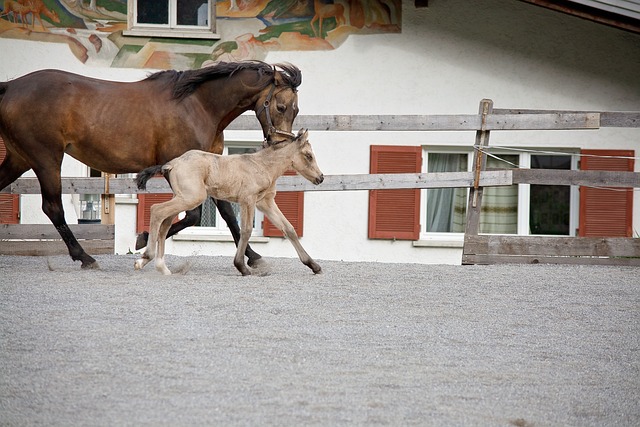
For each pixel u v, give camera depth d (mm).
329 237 22562
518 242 16719
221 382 8078
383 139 22500
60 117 13602
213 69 13992
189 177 13078
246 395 7742
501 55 22562
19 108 13617
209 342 9414
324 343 9625
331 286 13008
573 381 8719
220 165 13234
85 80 13984
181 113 13898
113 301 11359
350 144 22531
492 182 16891
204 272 14406
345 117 17078
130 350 9000
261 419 7164
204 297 11758
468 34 22562
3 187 14789
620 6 20812
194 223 13844
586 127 16922
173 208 13141
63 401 7453
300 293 12320
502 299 12562
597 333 10734
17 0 22422
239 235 14531
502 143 22531
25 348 9016
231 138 22484
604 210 22344
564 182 16859
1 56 22391
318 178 13516
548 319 11391
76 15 22531
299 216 22391
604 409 7918
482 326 10820
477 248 16688
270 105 14117
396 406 7637
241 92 14070
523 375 8820
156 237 13414
